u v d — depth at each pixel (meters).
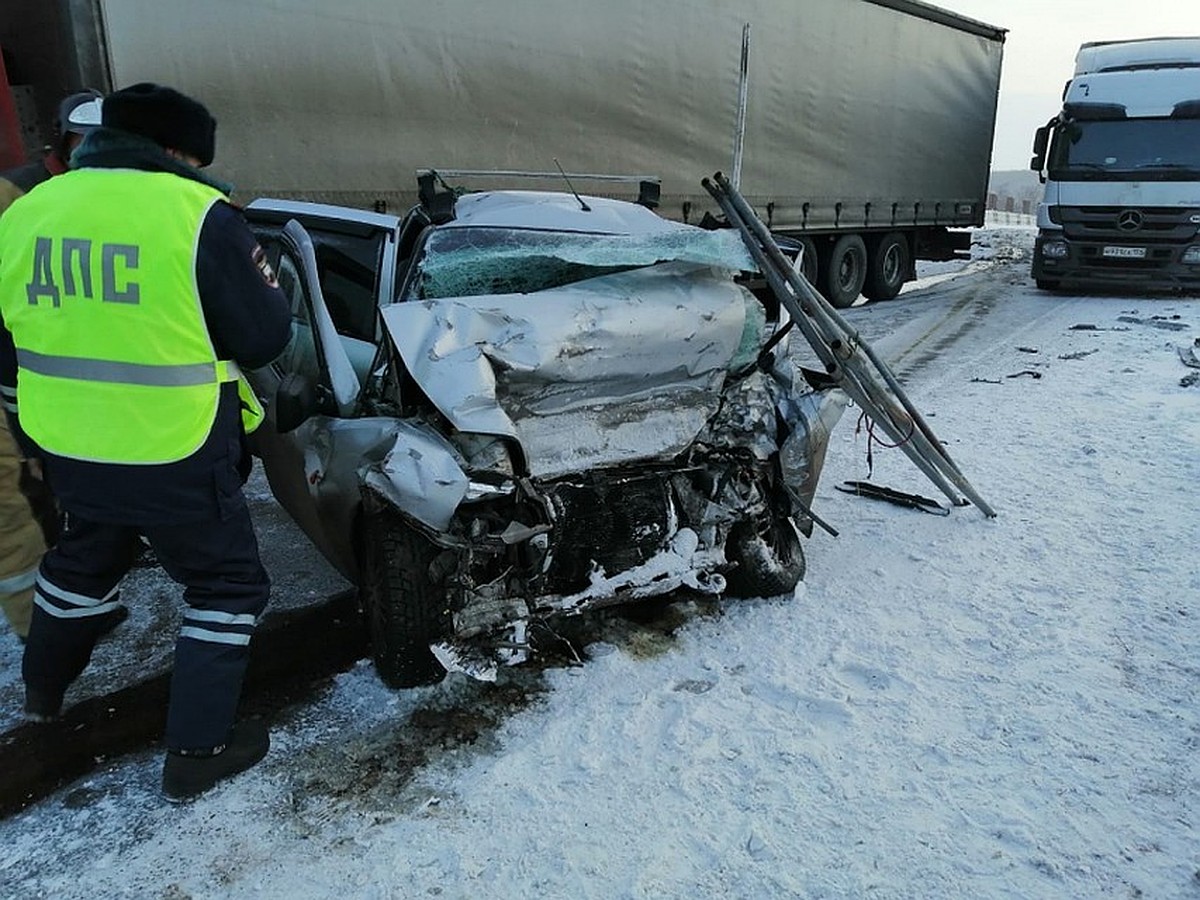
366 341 3.83
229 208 2.57
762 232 3.87
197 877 2.46
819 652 3.54
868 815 2.67
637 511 3.51
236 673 2.79
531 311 3.28
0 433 3.22
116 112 2.51
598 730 3.07
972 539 4.58
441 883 2.44
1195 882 2.42
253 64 5.74
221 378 2.62
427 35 6.64
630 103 8.43
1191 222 12.50
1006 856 2.51
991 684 3.31
